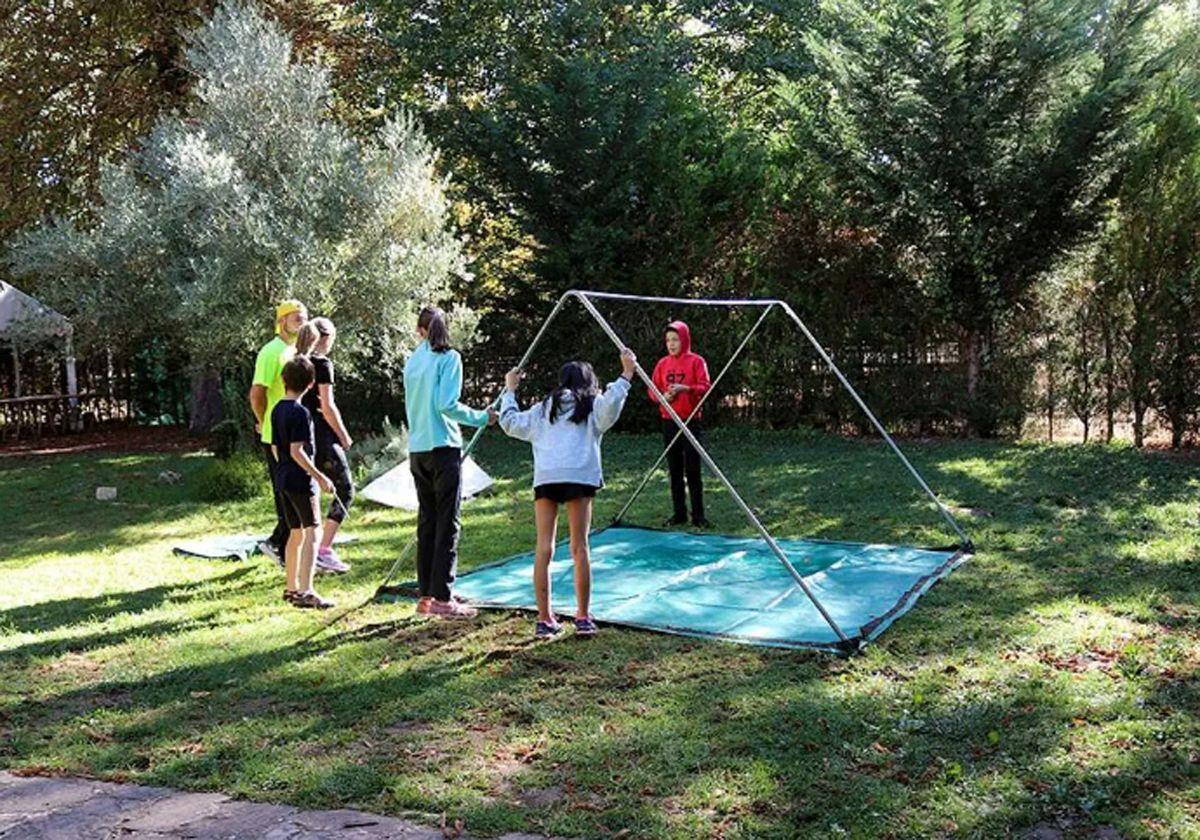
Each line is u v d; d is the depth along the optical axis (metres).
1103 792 3.79
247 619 6.56
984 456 12.40
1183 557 7.24
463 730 4.64
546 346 17.08
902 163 14.33
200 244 13.44
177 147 13.43
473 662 5.59
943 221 14.10
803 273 15.28
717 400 15.77
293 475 6.69
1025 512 9.05
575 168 16.25
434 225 15.00
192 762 4.33
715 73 22.38
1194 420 12.87
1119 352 13.25
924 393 14.55
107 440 18.47
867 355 14.95
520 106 16.20
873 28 14.22
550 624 5.98
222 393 14.13
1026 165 13.51
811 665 5.33
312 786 4.06
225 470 11.57
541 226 16.80
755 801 3.83
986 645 5.54
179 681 5.41
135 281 14.55
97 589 7.58
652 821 3.69
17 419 18.83
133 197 14.30
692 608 6.48
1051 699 4.69
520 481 11.96
